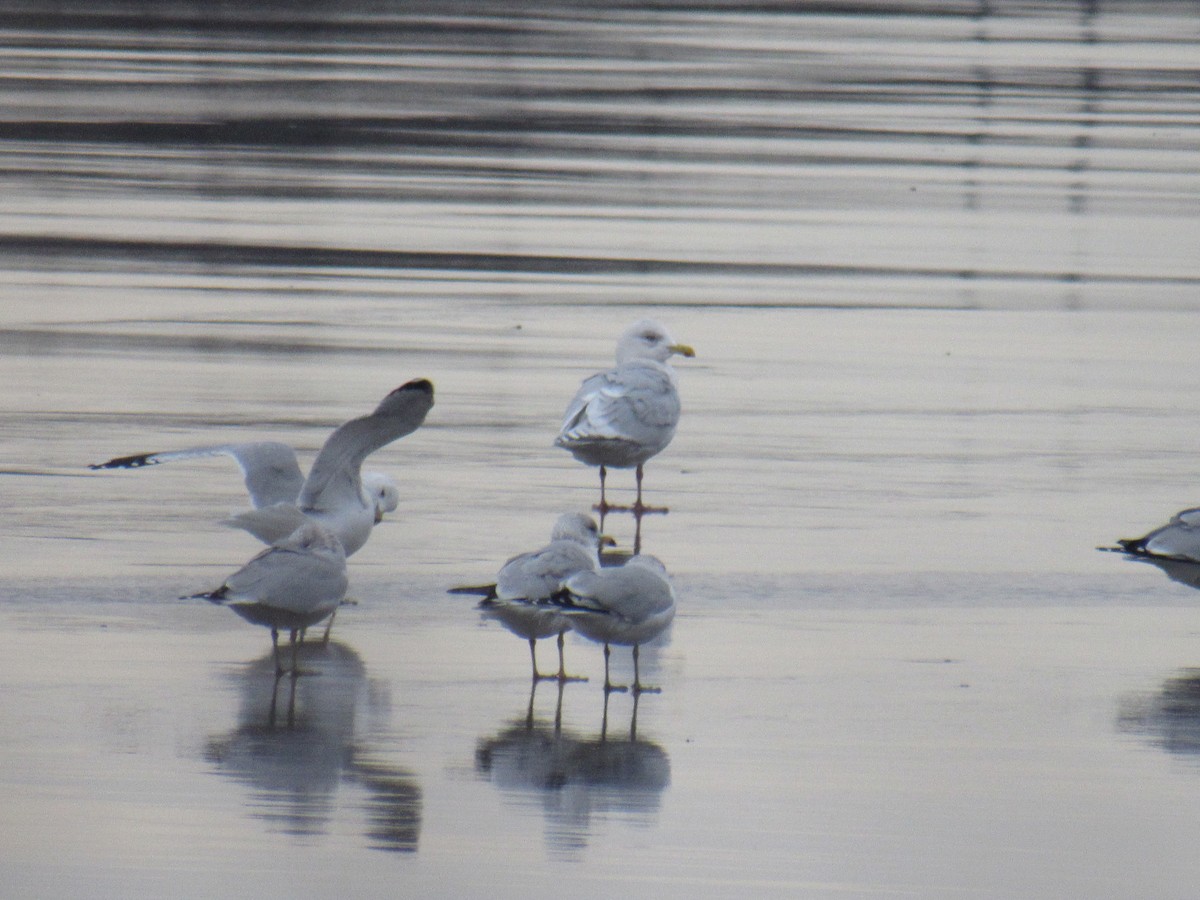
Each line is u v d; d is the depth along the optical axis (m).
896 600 13.41
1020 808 9.62
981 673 11.80
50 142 39.06
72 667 11.50
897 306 25.94
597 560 12.02
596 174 37.06
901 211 33.91
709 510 16.03
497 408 19.66
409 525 15.25
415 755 10.17
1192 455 18.30
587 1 71.94
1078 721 10.92
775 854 9.02
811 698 11.25
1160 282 28.12
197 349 22.16
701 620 12.87
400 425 12.45
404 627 12.62
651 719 10.82
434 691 11.28
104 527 14.98
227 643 12.14
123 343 22.38
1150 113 47.31
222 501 15.94
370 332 23.38
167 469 17.00
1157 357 23.08
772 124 43.81
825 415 19.80
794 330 24.25
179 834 9.07
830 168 38.41
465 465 17.41
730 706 11.08
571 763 10.10
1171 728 10.81
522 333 23.53
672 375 17.59
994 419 19.73
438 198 34.03
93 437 17.97
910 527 15.53
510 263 28.30
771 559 14.48
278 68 50.84
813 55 56.59
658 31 62.19
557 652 12.16
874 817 9.47
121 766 9.88
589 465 17.33
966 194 35.88
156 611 12.80
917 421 19.59
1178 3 76.50
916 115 45.78
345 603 13.13
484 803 9.55
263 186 34.75
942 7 73.19
